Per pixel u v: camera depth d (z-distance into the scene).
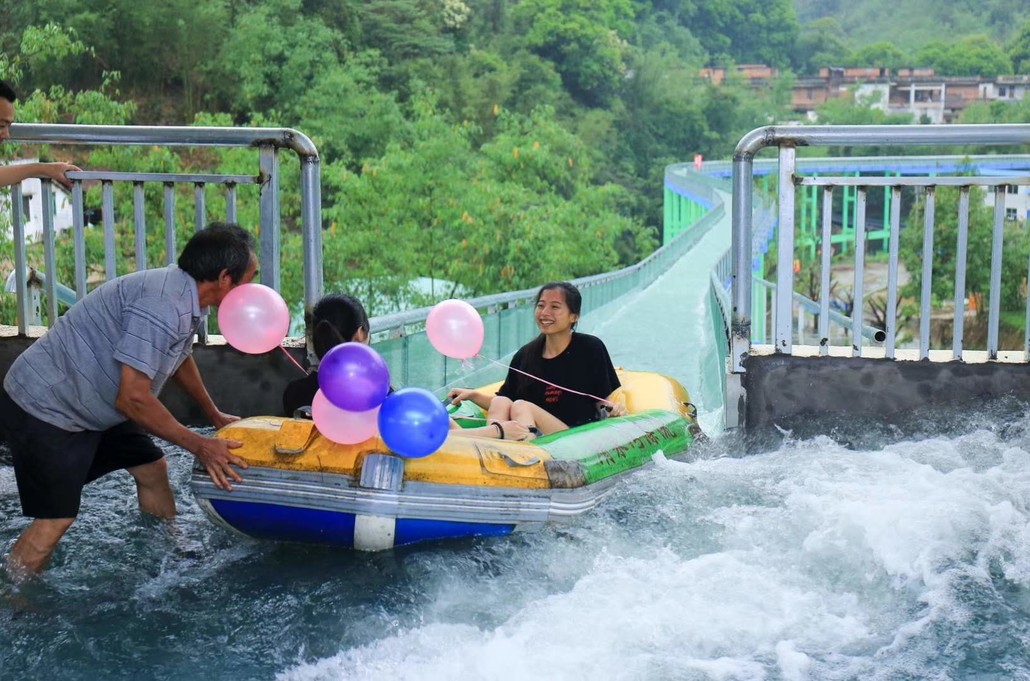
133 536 3.87
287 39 49.06
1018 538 3.62
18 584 3.39
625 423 4.53
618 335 12.86
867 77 135.88
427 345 6.23
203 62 51.12
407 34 69.44
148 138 4.91
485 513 3.72
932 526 3.72
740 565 3.49
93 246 15.05
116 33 49.62
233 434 3.69
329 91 37.25
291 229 23.38
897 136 4.77
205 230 3.58
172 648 2.94
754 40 148.62
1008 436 4.84
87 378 3.46
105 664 2.83
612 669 2.79
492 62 76.12
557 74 86.94
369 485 3.58
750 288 4.97
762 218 36.62
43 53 18.45
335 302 3.97
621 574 3.43
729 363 5.06
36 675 2.77
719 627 3.04
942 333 40.28
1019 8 170.50
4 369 5.21
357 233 21.55
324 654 2.90
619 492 4.19
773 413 5.04
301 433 3.66
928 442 4.82
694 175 66.00
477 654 2.86
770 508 4.02
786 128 4.84
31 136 4.90
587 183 29.84
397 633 3.03
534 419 4.68
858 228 4.90
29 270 5.94
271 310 3.62
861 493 4.11
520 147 26.98
